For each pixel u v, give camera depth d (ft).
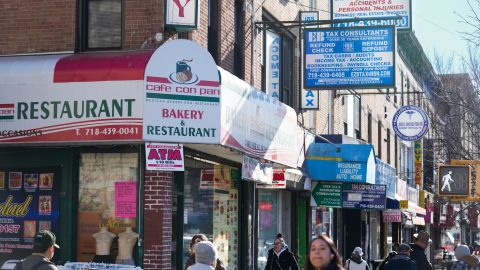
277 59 67.67
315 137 76.89
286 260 53.83
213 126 43.73
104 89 42.83
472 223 197.67
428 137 146.41
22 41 48.19
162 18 46.26
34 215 46.70
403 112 94.48
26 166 47.03
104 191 46.09
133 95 42.47
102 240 45.68
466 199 77.71
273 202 70.74
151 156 42.37
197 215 53.06
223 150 50.90
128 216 45.57
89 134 42.80
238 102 47.52
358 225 97.30
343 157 72.18
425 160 143.23
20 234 46.78
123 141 42.55
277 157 56.54
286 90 72.54
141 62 42.86
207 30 52.65
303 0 77.66
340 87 63.57
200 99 43.55
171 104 42.88
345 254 96.27
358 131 101.96
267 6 65.98
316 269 23.03
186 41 43.60
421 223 131.95
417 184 141.49
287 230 75.20
